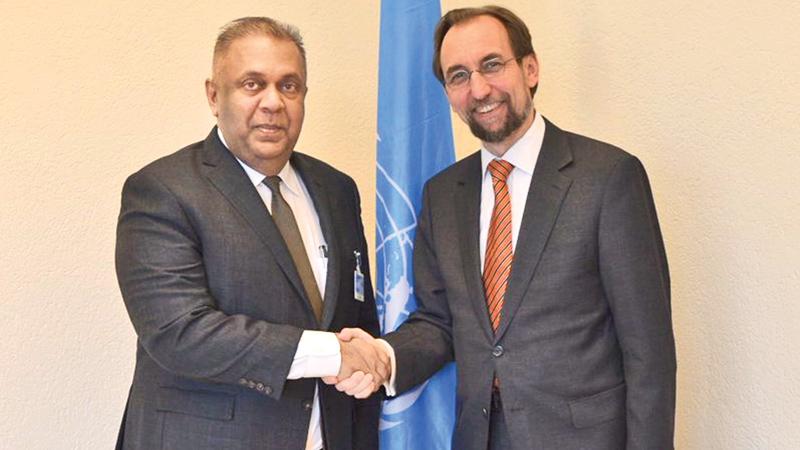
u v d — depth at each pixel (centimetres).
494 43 198
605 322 189
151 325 179
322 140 285
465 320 198
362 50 294
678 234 229
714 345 221
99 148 244
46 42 237
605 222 184
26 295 231
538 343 187
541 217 190
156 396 186
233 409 182
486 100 198
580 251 186
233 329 176
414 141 226
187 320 176
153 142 254
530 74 207
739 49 212
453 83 204
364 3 295
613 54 248
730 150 215
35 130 234
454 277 202
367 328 217
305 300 190
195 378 180
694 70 224
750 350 211
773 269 205
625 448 183
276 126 188
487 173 208
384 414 218
